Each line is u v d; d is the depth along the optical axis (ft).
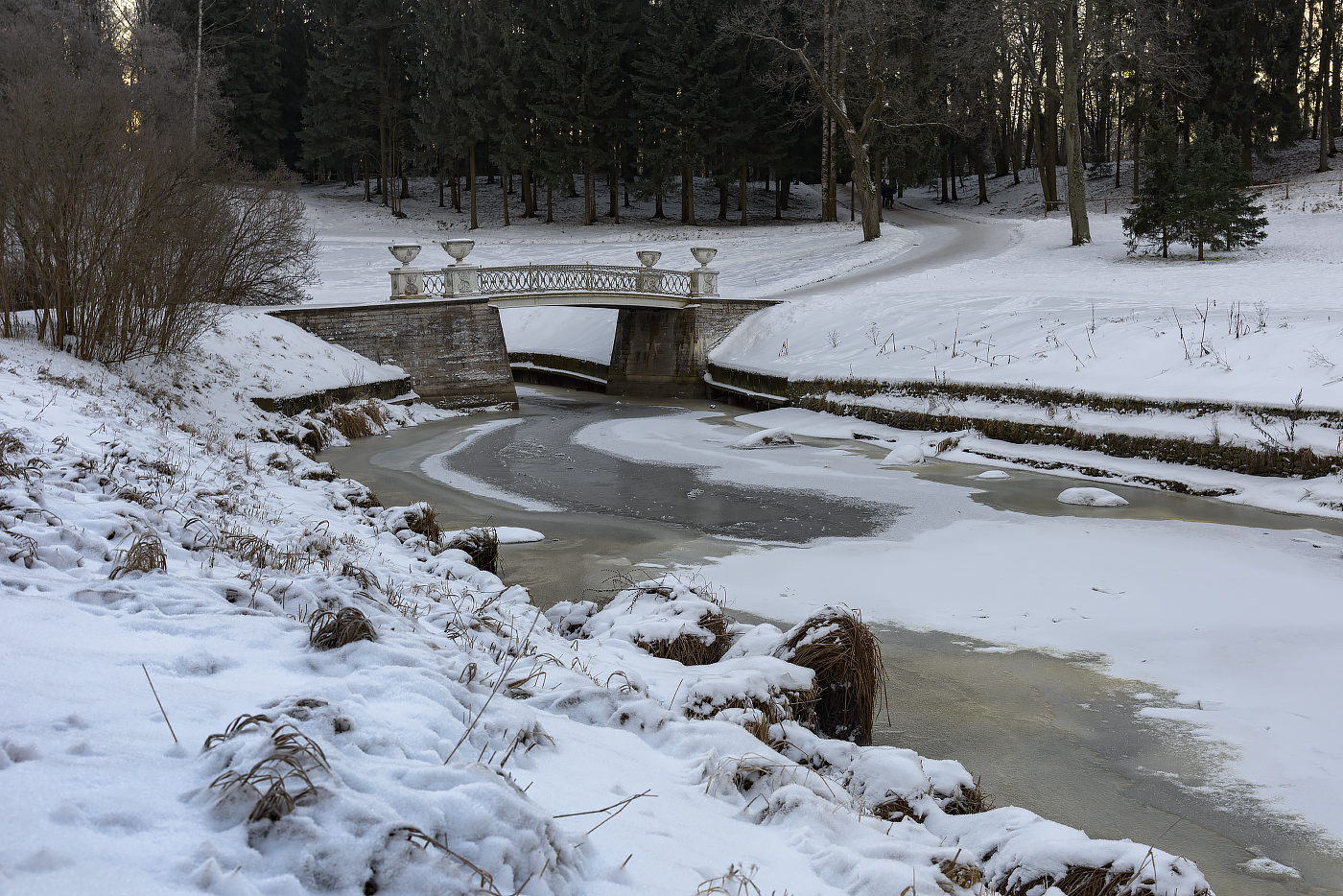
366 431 84.58
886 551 44.73
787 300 119.96
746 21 181.88
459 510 53.78
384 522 40.16
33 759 8.45
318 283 142.41
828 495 58.03
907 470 66.59
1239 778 22.48
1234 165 128.77
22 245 61.67
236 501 33.01
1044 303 95.04
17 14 132.67
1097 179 250.98
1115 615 34.96
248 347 83.25
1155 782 22.41
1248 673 29.14
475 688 14.67
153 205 65.92
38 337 62.59
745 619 34.58
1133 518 51.16
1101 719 26.04
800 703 20.77
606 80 213.87
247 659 13.56
